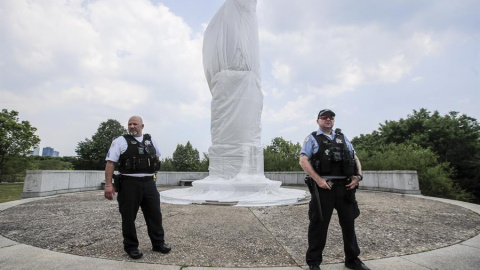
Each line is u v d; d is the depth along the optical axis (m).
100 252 4.20
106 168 3.96
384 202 9.23
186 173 20.08
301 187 16.70
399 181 12.20
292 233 5.29
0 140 30.31
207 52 11.76
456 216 6.89
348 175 3.49
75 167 43.19
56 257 3.95
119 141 4.09
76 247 4.44
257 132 10.95
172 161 40.72
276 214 7.05
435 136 26.39
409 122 28.56
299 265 3.71
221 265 3.69
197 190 9.97
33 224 6.02
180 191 10.91
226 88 10.80
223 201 8.62
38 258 3.90
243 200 8.56
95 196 11.32
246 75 10.88
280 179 19.11
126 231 3.96
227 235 5.14
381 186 13.33
